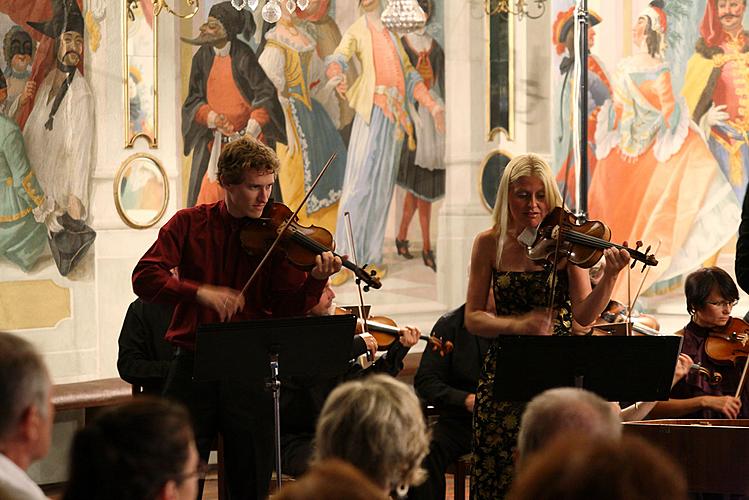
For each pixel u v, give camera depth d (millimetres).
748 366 5809
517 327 5031
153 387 6941
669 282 9914
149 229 8430
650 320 7723
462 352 6777
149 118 8352
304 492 1760
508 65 10102
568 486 1449
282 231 5184
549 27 10141
